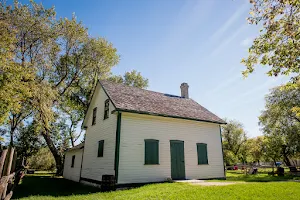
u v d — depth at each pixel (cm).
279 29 759
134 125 1326
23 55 1827
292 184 1085
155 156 1345
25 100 1525
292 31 728
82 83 2845
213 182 1239
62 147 3156
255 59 844
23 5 1816
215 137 1731
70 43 2372
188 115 1593
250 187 975
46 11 1947
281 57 785
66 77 2573
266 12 759
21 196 1011
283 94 2656
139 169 1259
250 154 4375
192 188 957
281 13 739
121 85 1747
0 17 1616
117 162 1195
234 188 947
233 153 4212
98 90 1770
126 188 1169
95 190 1184
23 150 3052
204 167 1565
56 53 2198
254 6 774
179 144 1487
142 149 1309
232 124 4547
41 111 1709
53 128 2983
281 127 2705
